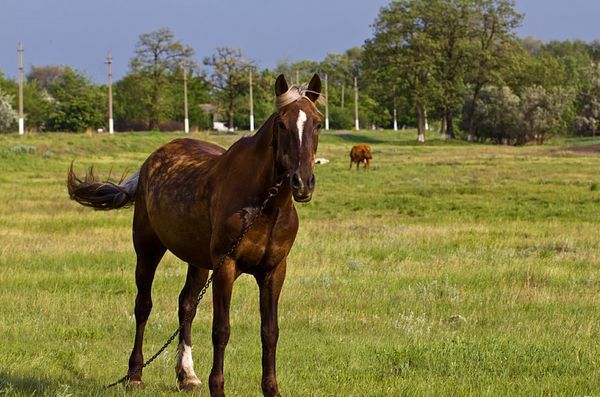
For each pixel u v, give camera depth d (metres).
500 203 32.59
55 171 48.47
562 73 122.06
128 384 8.84
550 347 10.45
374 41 104.12
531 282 15.72
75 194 10.34
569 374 9.30
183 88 119.81
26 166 49.84
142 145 65.00
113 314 12.79
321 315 12.66
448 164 57.38
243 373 9.43
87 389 8.48
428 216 28.41
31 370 9.39
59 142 59.03
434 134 121.81
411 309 13.26
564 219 27.47
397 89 108.00
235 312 12.73
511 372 9.43
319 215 28.88
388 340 11.10
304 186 7.08
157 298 13.92
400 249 19.77
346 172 51.28
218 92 119.38
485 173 49.41
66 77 117.06
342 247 19.84
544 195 35.25
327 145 87.44
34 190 36.28
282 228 7.69
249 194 7.66
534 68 107.44
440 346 10.23
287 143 7.23
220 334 7.68
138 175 10.25
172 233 8.85
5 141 56.56
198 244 8.59
